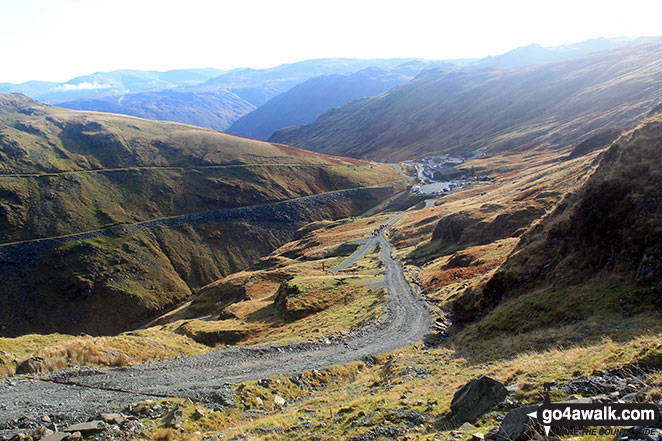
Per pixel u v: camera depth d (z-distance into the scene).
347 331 42.44
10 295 148.75
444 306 47.19
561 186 81.31
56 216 182.75
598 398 9.96
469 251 65.31
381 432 13.82
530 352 21.16
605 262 26.81
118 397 22.00
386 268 84.19
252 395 23.69
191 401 22.09
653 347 13.10
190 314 99.12
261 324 60.00
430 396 17.11
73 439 16.70
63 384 23.55
